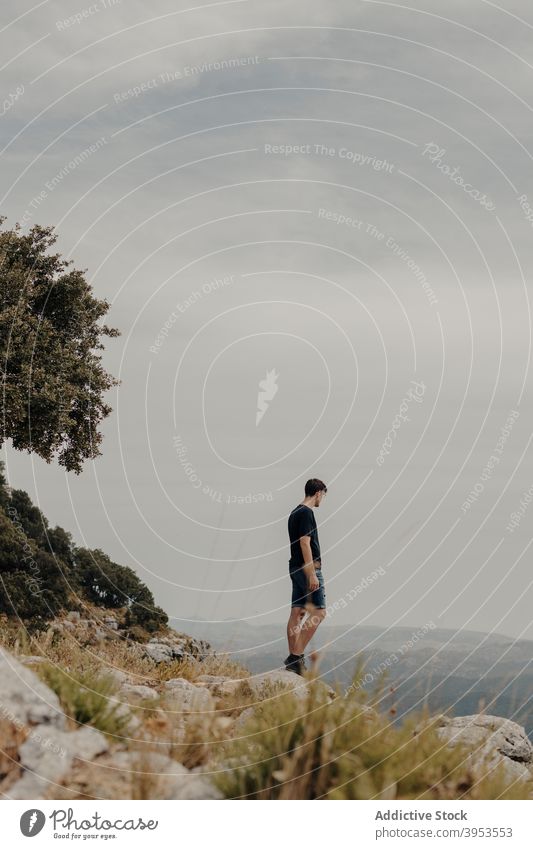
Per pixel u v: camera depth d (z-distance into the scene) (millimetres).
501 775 4328
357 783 3898
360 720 4207
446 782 4129
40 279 20141
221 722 4520
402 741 4195
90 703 4398
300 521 7770
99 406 20875
